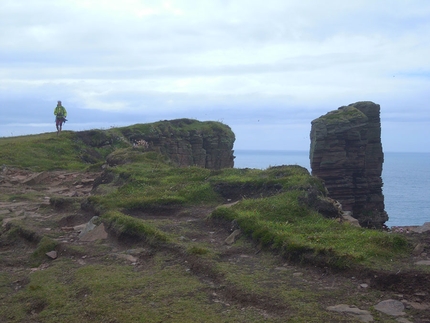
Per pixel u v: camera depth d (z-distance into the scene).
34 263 7.59
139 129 38.06
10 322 5.36
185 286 5.81
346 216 9.15
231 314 5.02
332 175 48.19
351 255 6.07
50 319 5.26
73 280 6.29
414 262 6.07
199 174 12.37
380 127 50.19
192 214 9.62
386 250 6.38
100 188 12.79
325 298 5.29
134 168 14.37
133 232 7.89
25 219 9.98
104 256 7.32
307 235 7.14
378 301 5.19
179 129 44.91
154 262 6.85
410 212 57.28
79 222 9.74
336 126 47.62
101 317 5.11
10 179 18.17
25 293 6.08
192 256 6.71
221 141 49.31
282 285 5.68
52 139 28.16
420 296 5.25
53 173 19.94
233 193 10.68
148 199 10.18
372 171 50.19
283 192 9.48
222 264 6.45
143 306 5.27
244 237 7.66
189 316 4.98
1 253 8.19
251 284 5.67
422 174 176.38
